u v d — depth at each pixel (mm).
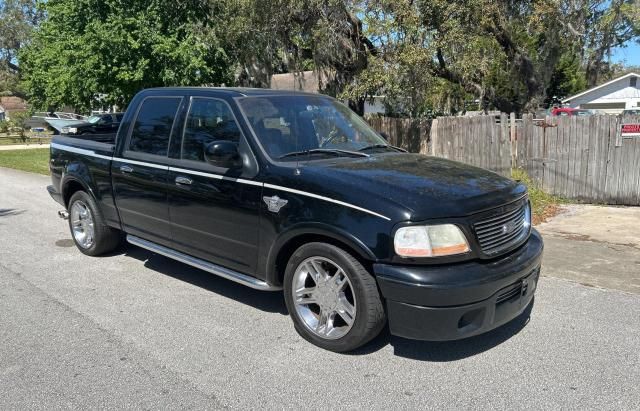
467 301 3572
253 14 14453
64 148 6738
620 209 9172
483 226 3779
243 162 4484
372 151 4949
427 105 17297
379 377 3719
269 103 4891
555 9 13523
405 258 3590
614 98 35625
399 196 3730
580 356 4000
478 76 15164
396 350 4117
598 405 3354
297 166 4242
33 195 11398
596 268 6027
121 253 6762
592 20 15047
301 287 4230
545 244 7020
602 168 9562
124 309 4953
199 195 4805
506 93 21391
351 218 3773
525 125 10195
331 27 13859
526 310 4863
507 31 15008
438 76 15320
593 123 9523
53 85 16562
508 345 4188
